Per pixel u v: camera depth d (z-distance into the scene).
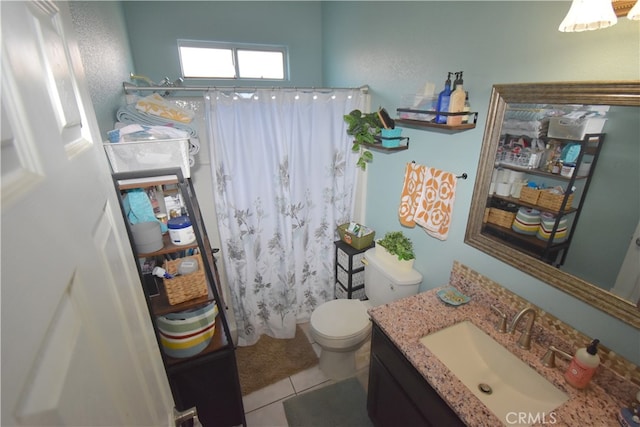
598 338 1.14
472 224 1.55
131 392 0.54
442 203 1.70
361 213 2.53
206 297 1.43
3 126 0.26
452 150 1.61
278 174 2.10
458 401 1.10
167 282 1.32
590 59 1.02
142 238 1.25
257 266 2.29
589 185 1.07
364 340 2.04
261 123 1.96
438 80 1.61
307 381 2.14
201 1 2.31
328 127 2.15
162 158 1.28
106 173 0.71
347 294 2.49
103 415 0.39
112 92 1.39
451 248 1.72
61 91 0.48
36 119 0.34
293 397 2.03
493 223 1.45
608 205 1.03
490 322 1.47
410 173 1.90
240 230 2.14
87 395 0.35
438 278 1.86
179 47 2.41
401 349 1.33
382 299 2.12
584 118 1.05
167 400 0.90
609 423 1.02
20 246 0.25
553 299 1.27
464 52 1.44
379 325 1.48
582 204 1.10
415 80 1.76
